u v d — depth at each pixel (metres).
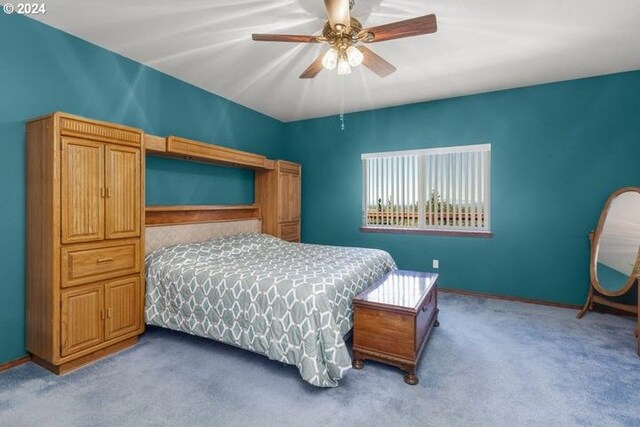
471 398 1.95
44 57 2.51
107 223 2.46
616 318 3.32
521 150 3.89
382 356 2.22
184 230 3.55
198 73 3.46
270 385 2.10
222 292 2.47
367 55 2.35
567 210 3.70
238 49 2.93
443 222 4.41
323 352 2.08
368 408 1.86
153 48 2.91
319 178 5.23
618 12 2.32
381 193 4.81
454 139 4.25
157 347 2.66
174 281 2.71
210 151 3.51
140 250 2.73
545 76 3.54
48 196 2.20
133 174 2.66
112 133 2.50
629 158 3.41
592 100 3.55
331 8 1.76
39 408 1.85
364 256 3.32
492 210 4.05
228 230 4.14
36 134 2.29
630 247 3.26
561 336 2.85
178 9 2.32
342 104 4.53
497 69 3.35
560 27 2.54
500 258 4.03
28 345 2.37
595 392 2.00
